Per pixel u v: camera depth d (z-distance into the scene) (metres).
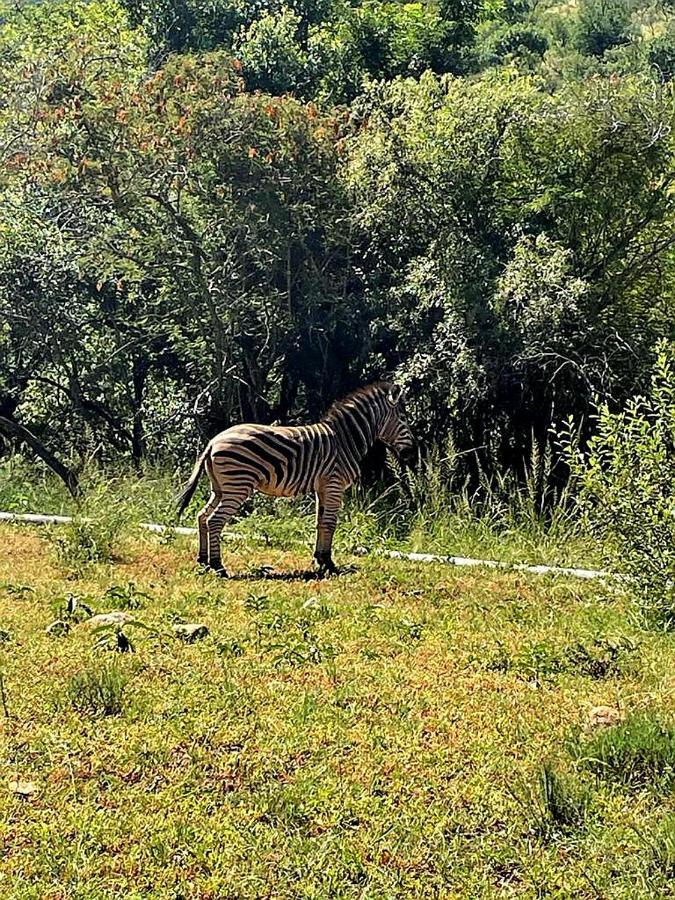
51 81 17.56
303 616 8.23
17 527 12.60
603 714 6.07
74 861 4.39
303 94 24.64
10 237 18.97
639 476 8.70
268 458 10.33
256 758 5.40
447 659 7.23
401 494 15.32
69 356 20.31
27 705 5.99
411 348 17.23
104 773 5.20
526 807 4.93
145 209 17.86
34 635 7.39
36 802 4.89
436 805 4.96
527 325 15.88
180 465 18.05
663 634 8.16
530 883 4.35
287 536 12.59
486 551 12.42
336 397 18.56
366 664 7.02
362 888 4.30
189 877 4.34
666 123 17.08
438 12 26.53
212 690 6.36
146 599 8.64
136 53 22.86
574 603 9.32
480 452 16.88
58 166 17.48
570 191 17.09
